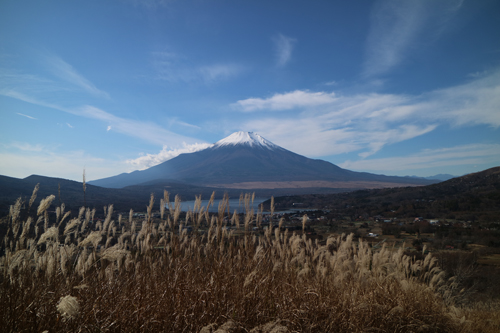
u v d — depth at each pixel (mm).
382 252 5789
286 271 4398
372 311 4207
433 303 5332
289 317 3375
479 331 5375
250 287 3535
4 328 2281
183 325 2840
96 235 3016
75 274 3260
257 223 4648
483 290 9000
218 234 3916
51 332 2357
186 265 3643
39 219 3301
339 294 4191
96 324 2508
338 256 5094
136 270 3459
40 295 2682
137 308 2785
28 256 3078
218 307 3121
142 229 3891
